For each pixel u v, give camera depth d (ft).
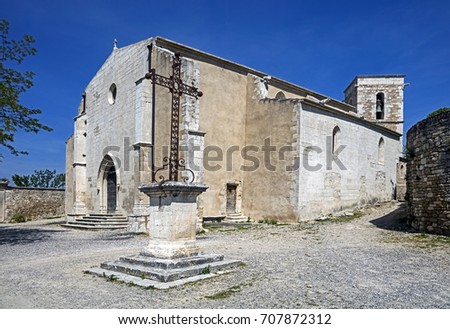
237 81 66.64
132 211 57.77
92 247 39.42
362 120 73.87
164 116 53.36
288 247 37.27
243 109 67.26
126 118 61.00
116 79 65.26
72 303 18.86
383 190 82.28
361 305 18.13
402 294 20.03
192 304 18.40
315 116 62.85
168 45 57.82
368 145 77.10
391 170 86.53
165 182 25.39
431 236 39.32
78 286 22.25
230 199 64.80
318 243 39.63
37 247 40.24
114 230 56.08
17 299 19.88
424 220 42.50
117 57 65.57
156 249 25.58
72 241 44.93
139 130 54.13
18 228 65.16
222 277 23.85
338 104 94.07
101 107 70.13
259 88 66.13
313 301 18.78
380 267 26.86
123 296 19.86
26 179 175.01
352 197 70.79
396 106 106.52
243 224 59.06
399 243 37.22
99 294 20.38
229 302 18.62
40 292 21.13
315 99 84.69
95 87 73.20
